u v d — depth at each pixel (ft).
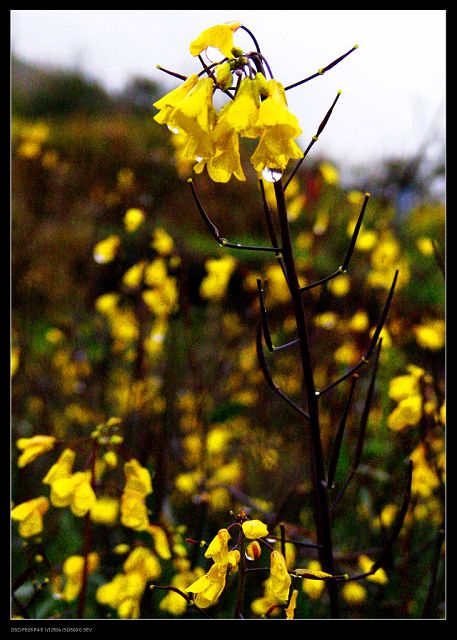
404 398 1.73
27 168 5.45
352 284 2.73
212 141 1.34
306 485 1.99
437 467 1.70
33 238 4.44
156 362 2.81
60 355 3.12
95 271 3.59
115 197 3.34
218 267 2.47
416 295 3.38
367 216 3.77
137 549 1.63
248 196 7.03
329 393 2.37
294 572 1.40
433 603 1.70
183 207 5.95
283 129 1.34
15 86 10.26
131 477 1.58
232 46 1.35
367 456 2.06
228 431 2.44
